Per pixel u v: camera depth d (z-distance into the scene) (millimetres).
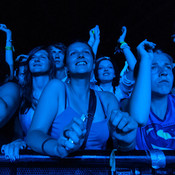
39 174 843
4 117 1199
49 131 1133
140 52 1069
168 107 1393
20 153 843
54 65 2125
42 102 1094
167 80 1317
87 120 1102
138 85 1016
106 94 1320
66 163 805
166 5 7223
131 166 802
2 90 1324
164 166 794
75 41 1362
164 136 1279
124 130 798
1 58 1567
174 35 2498
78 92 1232
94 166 807
